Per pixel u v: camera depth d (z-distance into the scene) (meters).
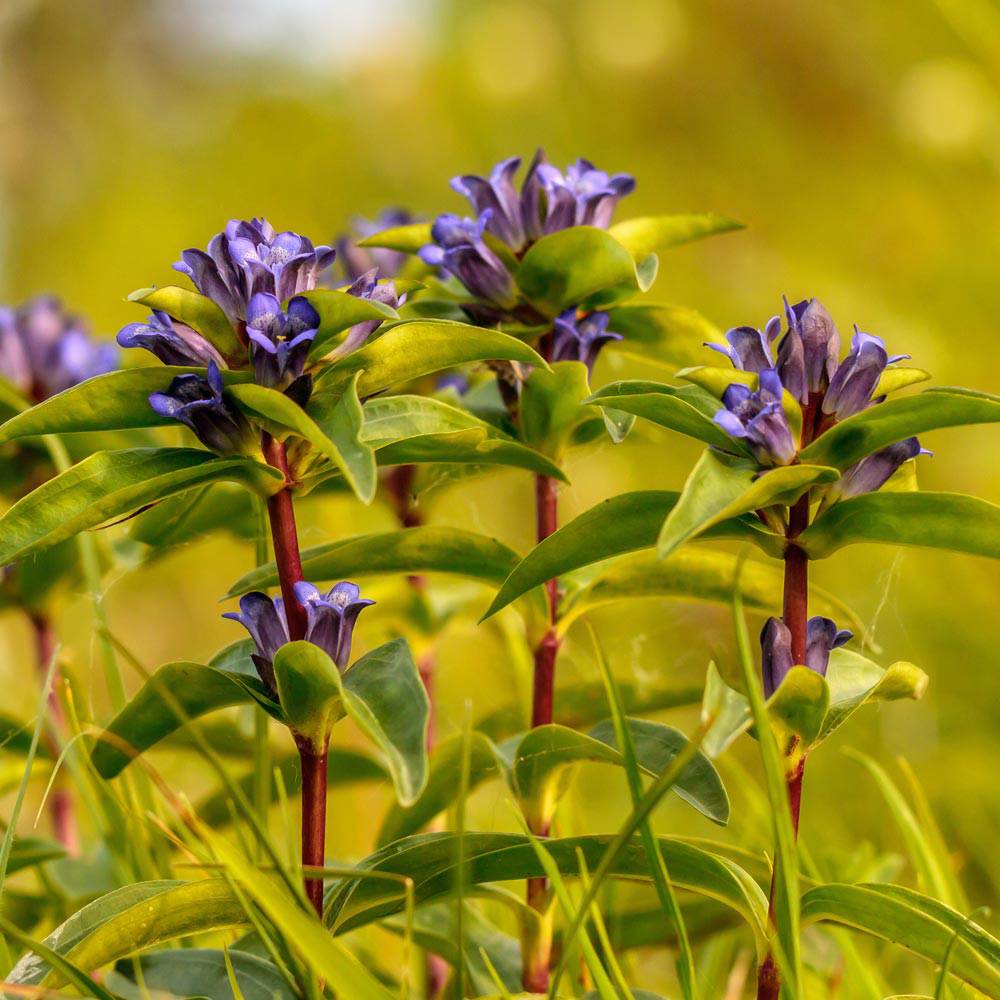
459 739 1.52
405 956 1.46
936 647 2.18
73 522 1.46
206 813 1.59
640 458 2.85
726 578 1.54
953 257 2.99
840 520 1.47
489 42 4.26
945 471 2.55
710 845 1.51
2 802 1.87
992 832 1.79
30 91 5.02
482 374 1.60
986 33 2.93
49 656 1.65
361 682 1.47
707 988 1.58
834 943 1.59
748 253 3.33
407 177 4.45
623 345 1.57
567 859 1.49
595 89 3.99
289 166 4.84
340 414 1.46
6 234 4.72
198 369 1.47
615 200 1.56
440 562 1.52
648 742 1.51
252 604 1.48
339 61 5.07
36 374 1.66
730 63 3.70
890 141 3.40
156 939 1.47
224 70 5.84
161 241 4.68
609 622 2.19
